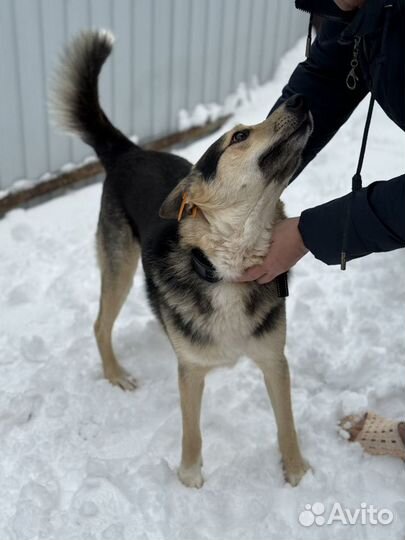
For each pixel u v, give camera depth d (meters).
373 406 1.32
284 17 2.69
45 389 1.43
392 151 2.25
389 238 0.93
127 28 2.15
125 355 1.54
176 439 1.29
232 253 1.08
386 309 1.57
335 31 1.10
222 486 1.18
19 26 1.90
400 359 1.42
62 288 1.74
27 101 1.99
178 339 1.15
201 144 2.47
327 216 0.98
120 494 1.15
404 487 1.15
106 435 1.31
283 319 1.15
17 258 1.86
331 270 1.74
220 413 1.34
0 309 1.68
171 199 1.09
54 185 2.13
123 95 2.23
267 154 1.04
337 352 1.47
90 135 1.51
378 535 1.07
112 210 1.45
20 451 1.27
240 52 2.55
